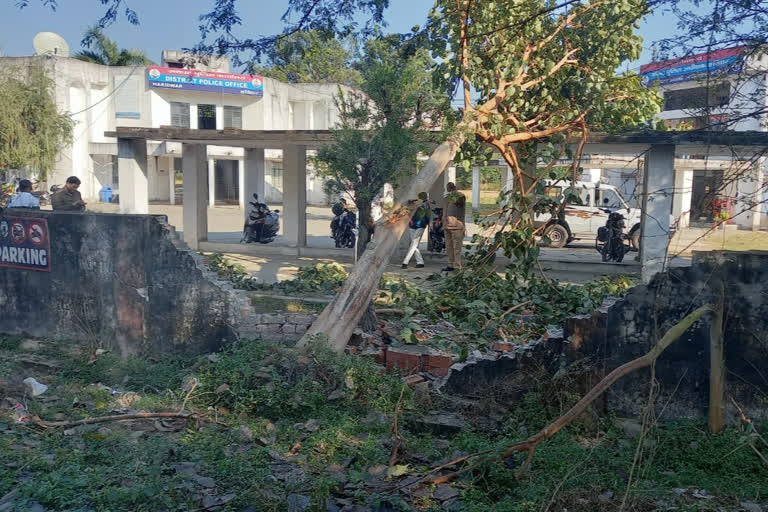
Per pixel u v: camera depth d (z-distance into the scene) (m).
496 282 8.70
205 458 5.18
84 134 36.59
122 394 6.79
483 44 8.77
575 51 9.07
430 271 14.96
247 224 19.58
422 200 7.43
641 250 15.02
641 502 4.52
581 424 5.77
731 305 5.50
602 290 9.34
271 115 37.81
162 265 7.82
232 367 6.62
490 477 4.86
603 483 4.82
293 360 6.48
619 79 9.01
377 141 11.94
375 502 4.46
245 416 6.14
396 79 11.50
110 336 8.14
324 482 4.57
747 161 4.93
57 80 34.16
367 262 7.20
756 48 5.12
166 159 42.47
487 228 8.66
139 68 36.00
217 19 6.70
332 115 38.47
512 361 6.16
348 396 6.22
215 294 7.64
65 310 8.44
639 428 5.70
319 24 6.84
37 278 8.60
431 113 12.15
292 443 5.59
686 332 5.64
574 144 13.25
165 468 4.95
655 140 11.78
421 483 4.83
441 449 5.53
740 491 4.75
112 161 38.41
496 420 5.94
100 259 8.15
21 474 4.84
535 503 4.50
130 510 4.32
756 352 5.47
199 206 19.03
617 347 5.83
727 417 5.57
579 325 5.95
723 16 5.14
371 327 7.91
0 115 27.80
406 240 16.92
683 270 5.61
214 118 37.12
